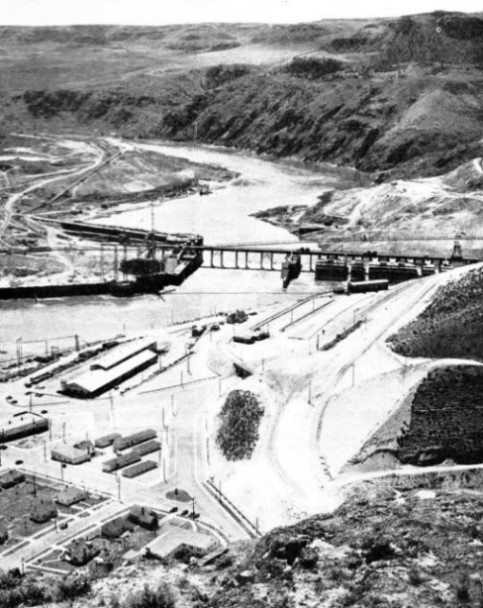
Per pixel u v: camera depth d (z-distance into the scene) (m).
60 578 91.69
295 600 70.50
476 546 75.50
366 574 71.88
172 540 146.88
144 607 77.62
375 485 164.12
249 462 182.12
